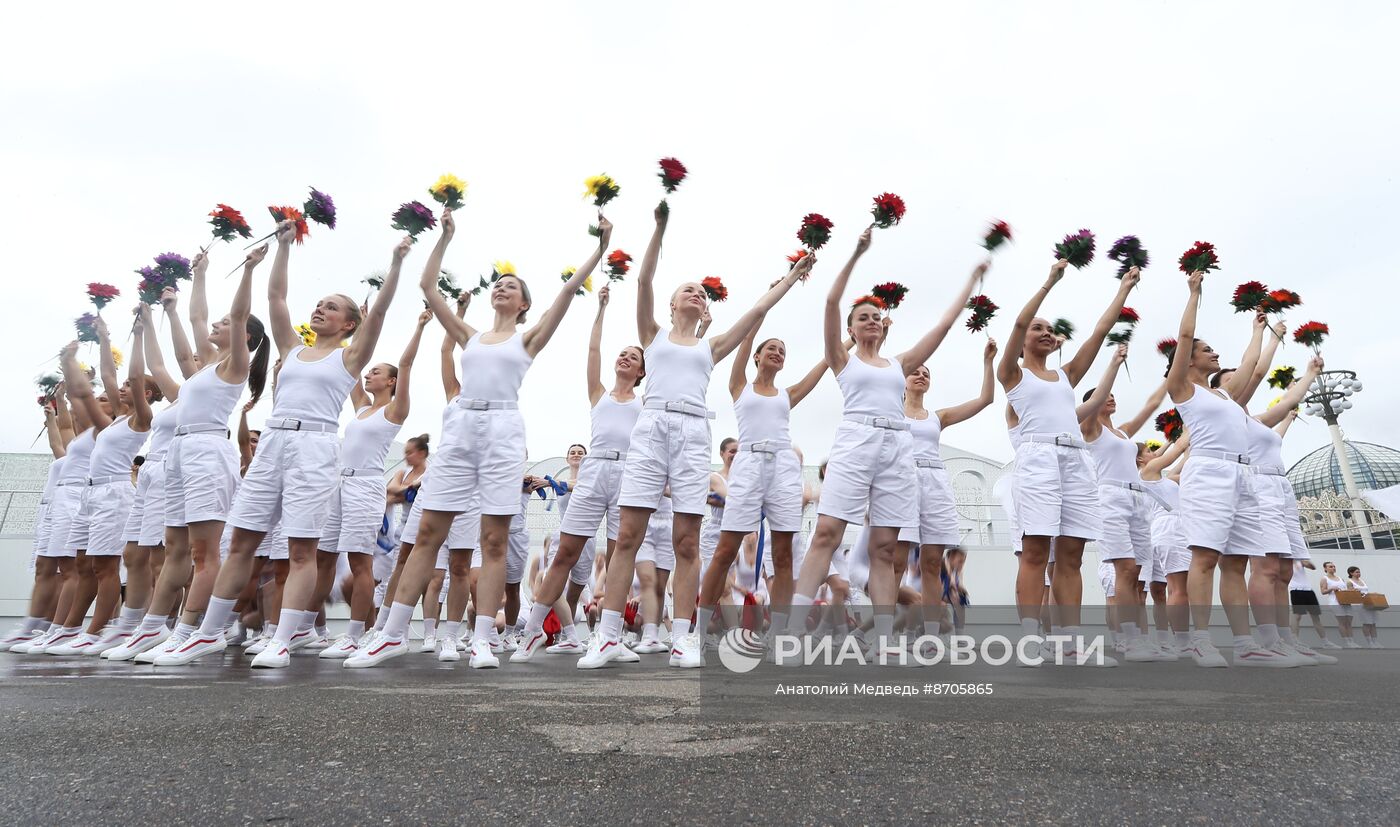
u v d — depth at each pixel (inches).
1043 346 213.0
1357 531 706.2
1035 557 202.5
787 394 240.5
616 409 231.9
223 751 63.1
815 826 43.9
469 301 239.5
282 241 191.2
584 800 49.1
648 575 261.3
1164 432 326.6
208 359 213.3
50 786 52.2
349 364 190.9
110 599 251.8
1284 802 48.9
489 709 87.4
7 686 111.8
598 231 196.1
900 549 234.7
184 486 194.5
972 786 52.6
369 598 241.3
